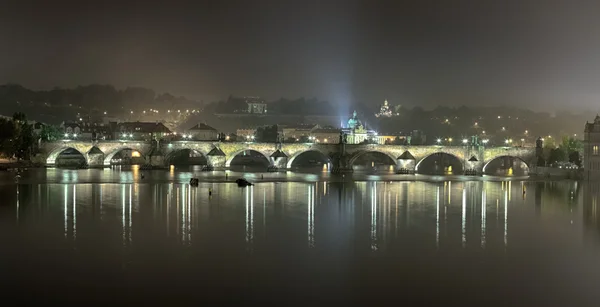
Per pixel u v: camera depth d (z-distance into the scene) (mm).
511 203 137375
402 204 132625
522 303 58969
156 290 61688
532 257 78125
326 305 57906
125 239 86000
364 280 66375
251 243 84688
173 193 147875
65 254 76188
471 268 72125
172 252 78250
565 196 154750
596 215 116938
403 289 63219
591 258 77688
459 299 60156
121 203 125250
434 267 72438
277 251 79875
